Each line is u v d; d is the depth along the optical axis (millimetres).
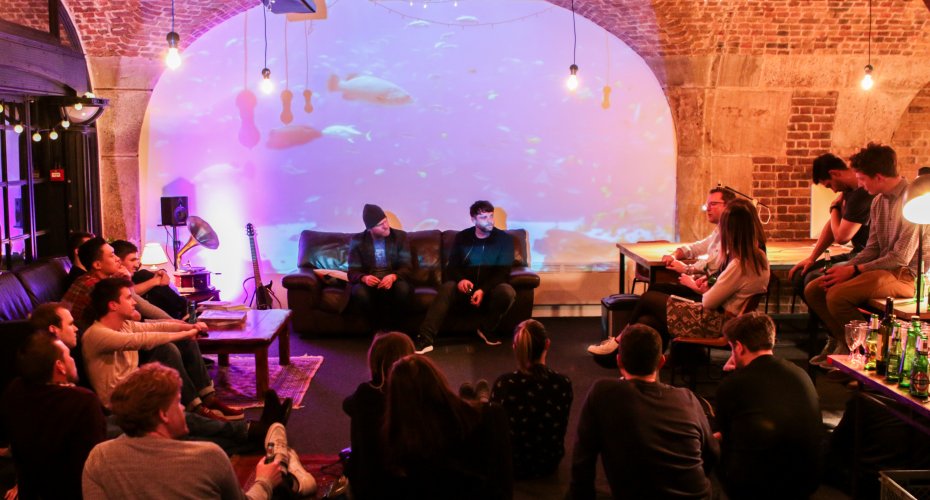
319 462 4492
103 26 7316
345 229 8219
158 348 4828
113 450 2602
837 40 7742
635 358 3281
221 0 7457
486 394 4234
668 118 8188
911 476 3459
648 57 8047
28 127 6535
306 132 8102
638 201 8281
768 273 5383
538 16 8031
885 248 5246
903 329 3750
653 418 3193
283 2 5930
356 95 8086
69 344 4059
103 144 7805
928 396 3514
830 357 4215
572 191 8250
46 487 3207
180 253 7434
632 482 3182
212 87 7984
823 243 6324
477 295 7188
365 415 2732
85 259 5117
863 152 5137
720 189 6391
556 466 4273
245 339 5496
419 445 2520
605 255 8328
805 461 3566
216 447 2680
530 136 8180
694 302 5547
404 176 8188
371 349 3219
